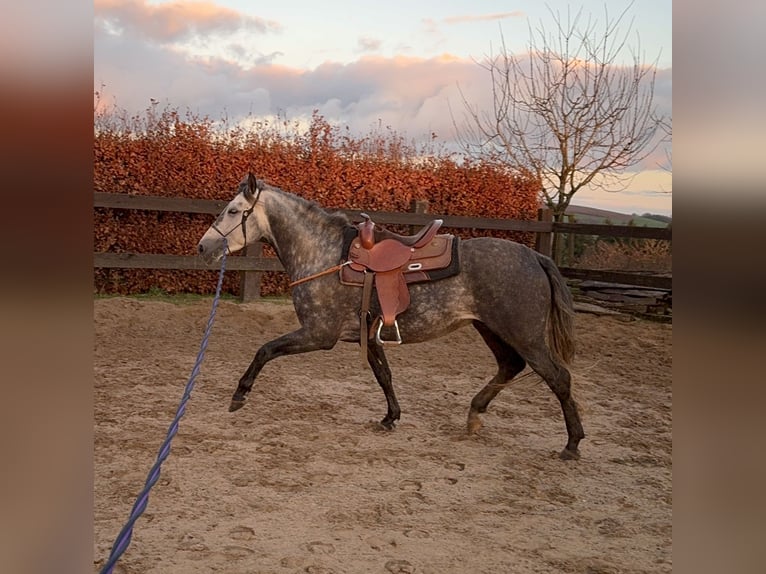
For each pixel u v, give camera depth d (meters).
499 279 4.50
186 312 8.70
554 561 3.10
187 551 3.02
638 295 10.51
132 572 2.79
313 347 4.83
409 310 4.57
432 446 4.77
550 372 4.55
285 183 10.33
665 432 5.46
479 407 5.02
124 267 8.81
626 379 7.33
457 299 4.57
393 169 11.16
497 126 14.16
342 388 6.34
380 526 3.40
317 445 4.65
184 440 4.59
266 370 6.87
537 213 12.23
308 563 2.95
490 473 4.28
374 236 4.71
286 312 9.11
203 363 6.94
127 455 4.25
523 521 3.56
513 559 3.10
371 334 4.72
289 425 5.08
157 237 9.59
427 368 7.46
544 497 3.93
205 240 4.96
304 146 10.76
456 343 8.84
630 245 14.36
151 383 6.08
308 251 4.84
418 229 10.74
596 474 4.38
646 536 3.44
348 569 2.92
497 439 5.02
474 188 11.77
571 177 13.93
